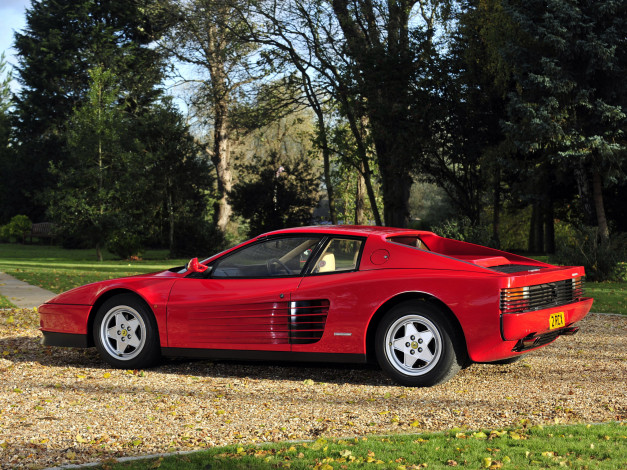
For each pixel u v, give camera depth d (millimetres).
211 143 43781
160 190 31562
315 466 3416
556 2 18781
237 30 28328
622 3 18797
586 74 19156
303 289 5699
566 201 31047
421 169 27047
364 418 4547
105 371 6191
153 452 3818
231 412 4723
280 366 6438
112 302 6320
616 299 12914
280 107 29266
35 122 46000
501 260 5969
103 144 29812
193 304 6008
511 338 5133
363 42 26094
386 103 25125
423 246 6281
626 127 19562
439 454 3615
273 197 34156
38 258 31766
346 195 41094
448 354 5301
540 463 3404
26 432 4191
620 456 3508
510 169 23297
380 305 5441
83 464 3539
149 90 40094
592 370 6164
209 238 32938
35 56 45688
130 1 40719
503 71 22281
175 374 6090
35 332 8547
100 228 28938
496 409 4762
